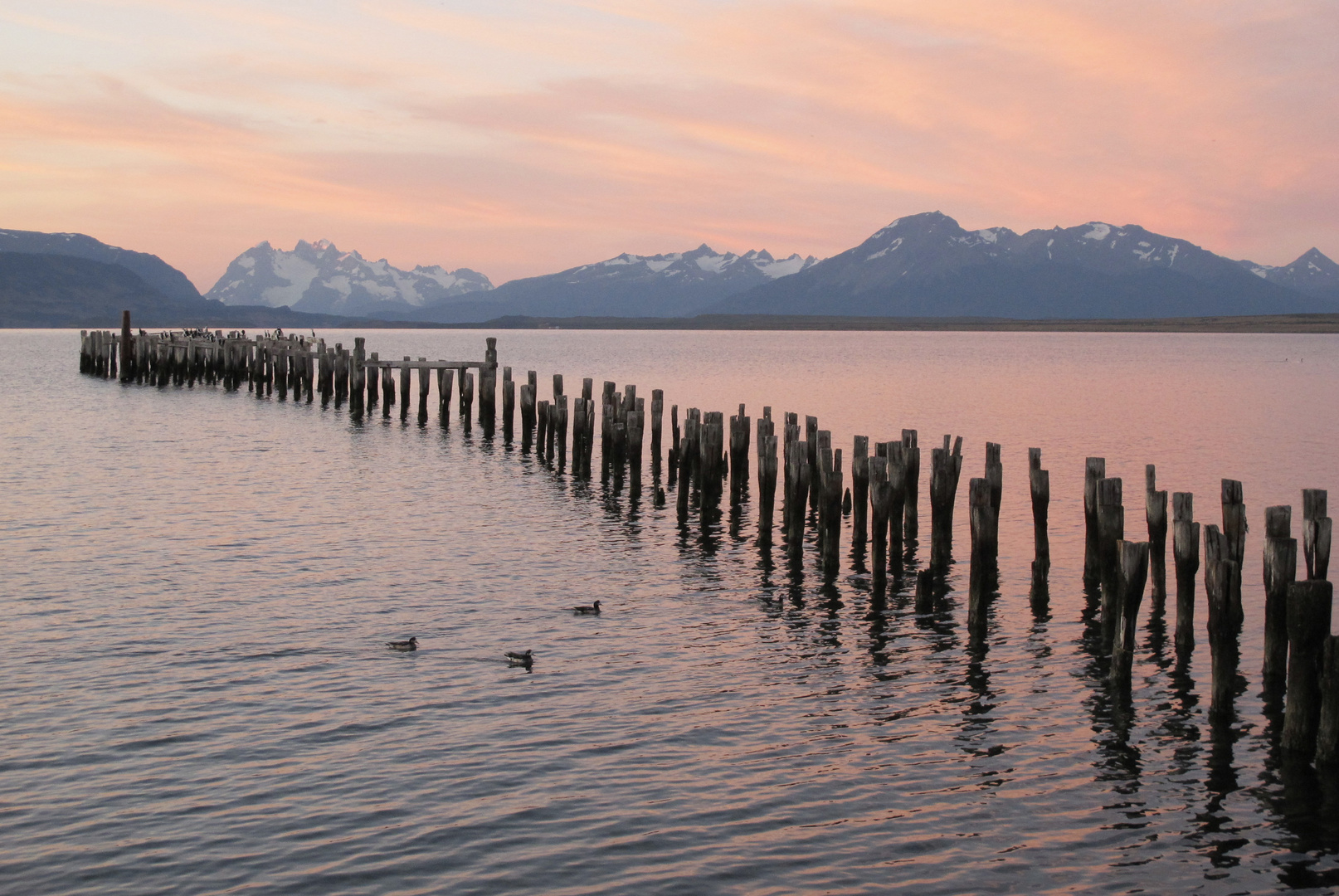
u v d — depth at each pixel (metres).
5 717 19.56
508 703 20.47
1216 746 18.86
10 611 25.64
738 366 138.88
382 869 15.02
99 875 14.84
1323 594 17.81
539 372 124.44
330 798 16.84
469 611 26.23
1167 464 49.53
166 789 17.08
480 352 182.88
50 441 55.69
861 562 31.36
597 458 51.94
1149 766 18.14
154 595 27.19
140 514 37.19
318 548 32.53
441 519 37.09
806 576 29.83
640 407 45.09
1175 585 28.92
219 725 19.34
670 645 23.92
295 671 21.97
